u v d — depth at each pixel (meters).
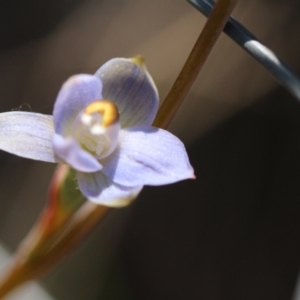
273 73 0.18
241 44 0.18
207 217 0.31
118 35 0.30
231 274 0.31
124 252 0.32
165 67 0.29
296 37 0.28
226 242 0.31
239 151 0.30
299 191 0.30
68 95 0.17
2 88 0.31
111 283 0.31
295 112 0.29
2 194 0.32
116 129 0.18
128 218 0.32
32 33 0.32
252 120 0.30
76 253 0.31
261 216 0.31
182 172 0.17
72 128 0.18
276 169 0.30
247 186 0.31
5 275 0.17
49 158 0.17
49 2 0.32
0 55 0.32
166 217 0.32
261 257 0.31
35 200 0.31
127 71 0.18
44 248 0.17
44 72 0.31
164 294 0.31
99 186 0.17
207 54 0.17
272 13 0.28
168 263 0.31
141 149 0.18
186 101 0.30
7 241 0.31
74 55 0.31
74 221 0.17
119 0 0.30
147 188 0.31
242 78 0.29
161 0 0.30
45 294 0.26
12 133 0.17
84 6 0.31
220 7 0.17
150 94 0.18
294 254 0.30
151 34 0.30
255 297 0.31
